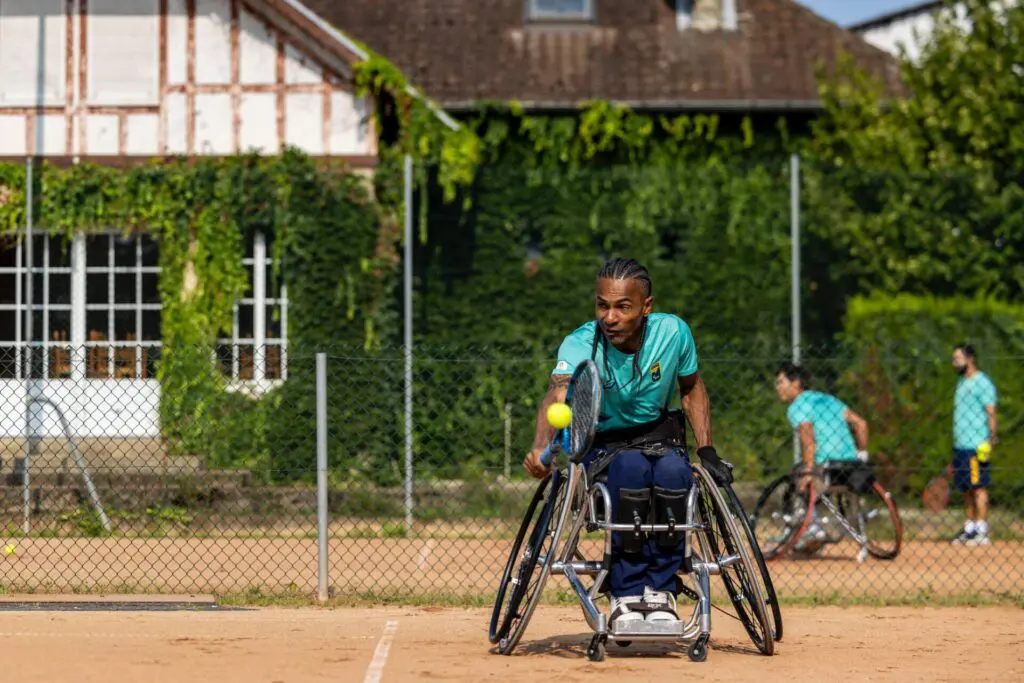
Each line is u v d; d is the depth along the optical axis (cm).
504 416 2212
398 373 2103
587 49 2728
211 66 2291
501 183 2364
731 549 955
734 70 2700
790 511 1731
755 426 2097
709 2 2806
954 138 2514
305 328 2212
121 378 2119
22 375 2120
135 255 2250
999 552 1744
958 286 2400
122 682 825
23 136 2292
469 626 1131
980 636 1105
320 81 2286
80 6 2298
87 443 1919
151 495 1800
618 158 2609
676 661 927
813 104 2591
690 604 1277
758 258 2403
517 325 2339
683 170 2411
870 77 2669
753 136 2642
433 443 2147
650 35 2766
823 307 2397
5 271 2236
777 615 945
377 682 833
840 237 2392
